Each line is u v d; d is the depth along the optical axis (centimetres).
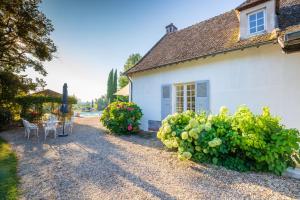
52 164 456
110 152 559
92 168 423
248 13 645
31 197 297
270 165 351
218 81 698
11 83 1128
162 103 920
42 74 1333
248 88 618
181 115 491
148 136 827
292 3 662
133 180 354
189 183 335
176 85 882
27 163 470
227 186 318
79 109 3725
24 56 1268
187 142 430
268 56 576
